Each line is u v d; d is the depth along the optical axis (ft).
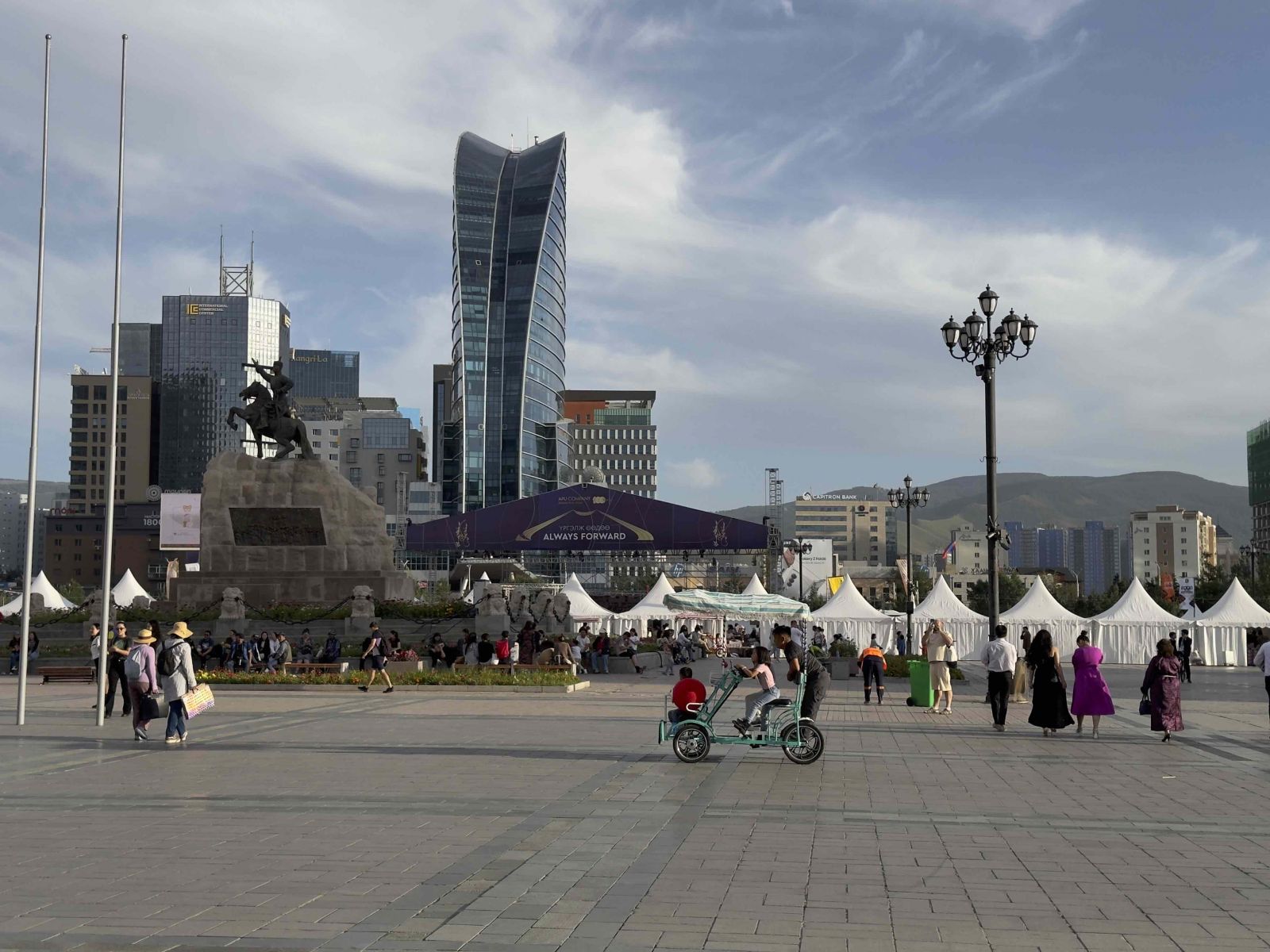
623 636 167.22
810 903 30.68
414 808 45.06
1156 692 72.84
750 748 65.82
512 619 176.45
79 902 30.58
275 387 183.32
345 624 165.89
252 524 178.29
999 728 80.12
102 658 79.51
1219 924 28.91
